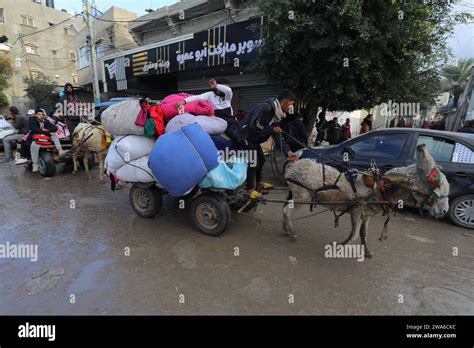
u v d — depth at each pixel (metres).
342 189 3.58
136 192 4.89
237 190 4.18
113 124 4.46
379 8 6.09
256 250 3.90
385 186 3.34
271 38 6.70
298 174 3.89
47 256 3.68
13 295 2.94
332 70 6.35
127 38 18.02
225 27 9.66
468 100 10.01
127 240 4.14
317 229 4.61
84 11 14.23
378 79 6.57
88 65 20.14
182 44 11.25
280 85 7.50
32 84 22.19
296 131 6.65
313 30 6.07
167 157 3.69
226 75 12.66
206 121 4.22
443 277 3.35
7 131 11.61
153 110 4.31
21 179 7.54
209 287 3.10
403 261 3.68
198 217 4.32
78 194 6.26
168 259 3.64
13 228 4.50
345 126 12.41
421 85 10.59
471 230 4.64
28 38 28.31
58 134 8.39
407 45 6.45
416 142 5.05
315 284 3.18
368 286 3.16
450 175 4.67
